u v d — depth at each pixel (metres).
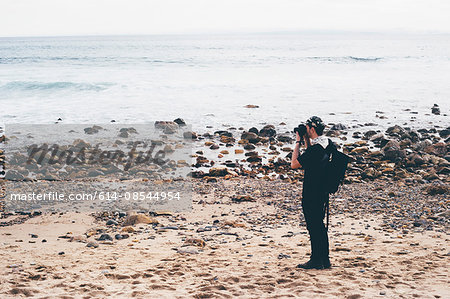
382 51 97.44
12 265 6.03
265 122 23.31
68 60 64.75
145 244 7.43
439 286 5.05
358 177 13.23
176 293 5.00
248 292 5.00
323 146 5.74
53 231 8.23
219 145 18.25
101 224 8.81
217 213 9.76
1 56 79.38
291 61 63.59
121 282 5.44
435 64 60.75
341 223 8.91
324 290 4.98
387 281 5.27
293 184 12.68
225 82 39.09
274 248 7.14
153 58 68.31
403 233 8.12
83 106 27.16
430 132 20.83
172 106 27.75
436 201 10.62
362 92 34.44
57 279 5.49
